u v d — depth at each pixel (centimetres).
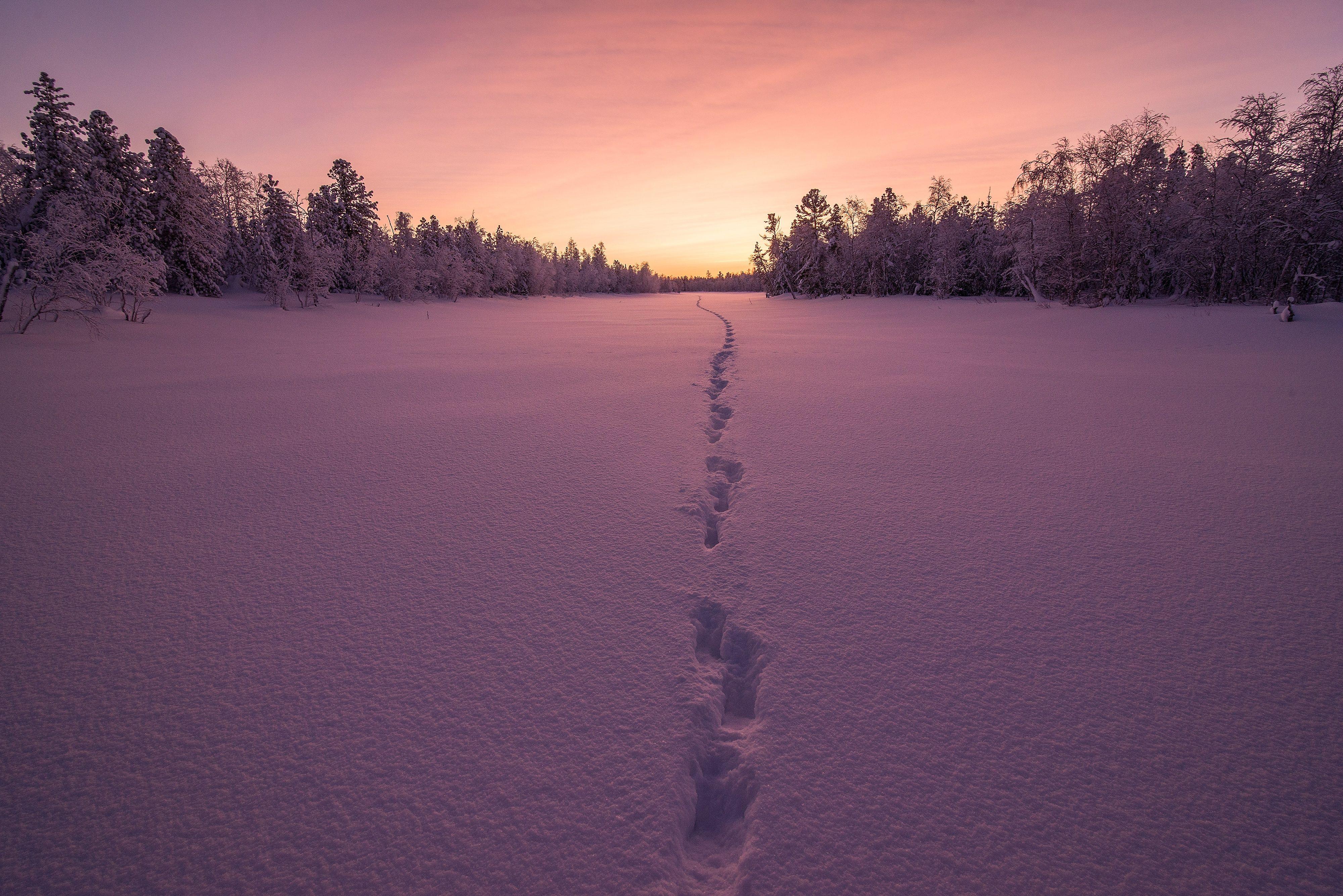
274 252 3512
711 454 630
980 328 2403
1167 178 2623
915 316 3170
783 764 224
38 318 1853
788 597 340
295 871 183
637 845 193
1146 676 270
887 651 290
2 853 186
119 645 294
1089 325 2188
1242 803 204
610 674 275
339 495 502
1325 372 1102
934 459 595
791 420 768
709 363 1345
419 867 185
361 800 208
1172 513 452
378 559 387
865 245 5128
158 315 2383
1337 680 264
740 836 207
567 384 1057
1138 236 2678
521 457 609
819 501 486
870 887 179
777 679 271
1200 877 179
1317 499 472
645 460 601
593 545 409
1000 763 223
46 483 522
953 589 347
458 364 1345
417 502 486
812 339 2016
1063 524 436
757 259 7488
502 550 400
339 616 321
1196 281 2583
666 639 302
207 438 679
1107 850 188
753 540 414
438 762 224
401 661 284
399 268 4488
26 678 268
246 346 1758
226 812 202
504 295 7119
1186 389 963
